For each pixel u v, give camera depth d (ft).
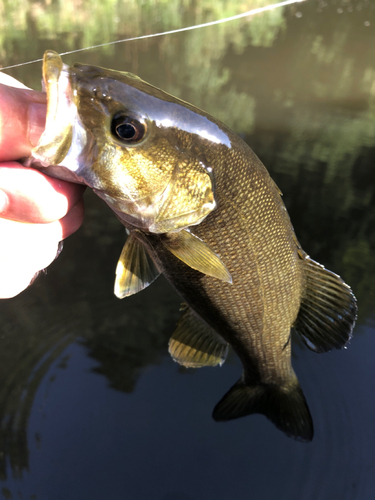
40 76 2.40
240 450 1.08
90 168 0.49
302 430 0.92
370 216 1.65
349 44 3.63
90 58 2.92
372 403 1.13
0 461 1.04
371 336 1.26
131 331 1.34
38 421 1.13
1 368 1.23
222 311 0.70
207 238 0.59
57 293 1.43
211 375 1.24
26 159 0.46
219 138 0.56
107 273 1.48
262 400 0.93
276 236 0.63
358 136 2.19
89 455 1.06
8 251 0.47
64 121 0.46
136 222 0.56
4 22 3.34
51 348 1.29
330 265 1.43
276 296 0.69
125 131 0.50
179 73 2.92
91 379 1.22
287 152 2.02
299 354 1.28
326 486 1.00
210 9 3.88
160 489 1.00
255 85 2.80
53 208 0.47
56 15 3.53
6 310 1.38
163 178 0.53
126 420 1.13
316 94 2.70
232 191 0.57
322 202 1.71
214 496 0.99
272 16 4.04
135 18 3.62
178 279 0.67
